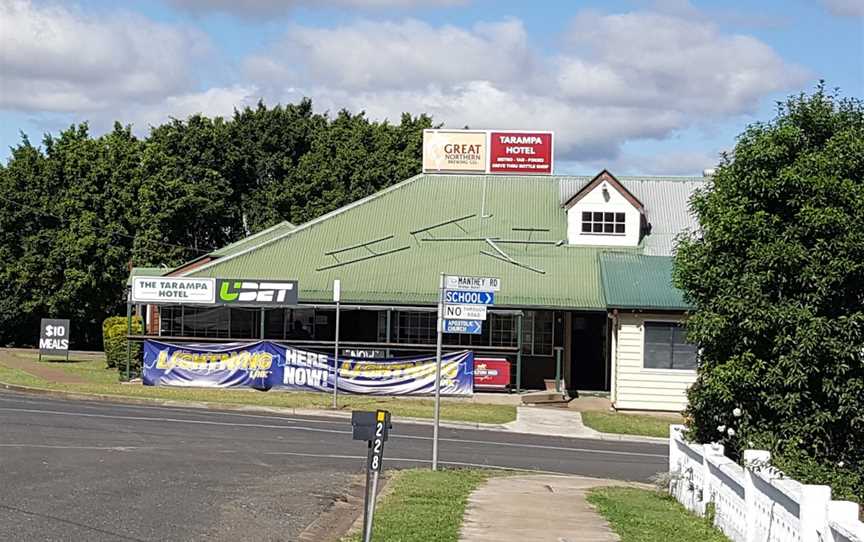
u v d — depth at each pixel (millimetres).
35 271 61219
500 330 38156
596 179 38594
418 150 64938
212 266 38500
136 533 11273
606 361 38156
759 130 15203
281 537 11594
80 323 62375
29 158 62719
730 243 14961
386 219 40844
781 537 10094
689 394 15891
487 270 37312
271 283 35469
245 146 66312
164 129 66000
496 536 11883
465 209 41156
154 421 24281
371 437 9828
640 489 17828
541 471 20391
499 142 43344
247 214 65875
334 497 14594
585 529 12602
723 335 14797
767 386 14531
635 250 38219
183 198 62062
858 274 14242
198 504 13359
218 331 39625
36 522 11547
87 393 31422
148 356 34625
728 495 12578
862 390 14156
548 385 37188
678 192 41469
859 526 8258
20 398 29094
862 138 14711
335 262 38406
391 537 11492
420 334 38500
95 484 14469
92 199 61438
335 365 31094
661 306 32875
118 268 61438
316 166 64500
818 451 14484
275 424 25453
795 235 14516
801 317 14125
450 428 28094
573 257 37969
